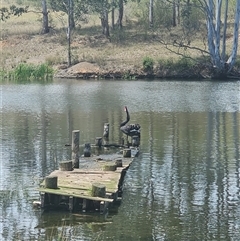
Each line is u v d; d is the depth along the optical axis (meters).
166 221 18.00
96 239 16.73
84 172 21.38
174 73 57.06
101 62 58.94
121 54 62.12
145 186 21.23
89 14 73.50
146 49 63.53
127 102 40.62
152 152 26.06
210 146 27.14
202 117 34.75
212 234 17.11
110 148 27.03
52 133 30.14
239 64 57.19
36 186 21.08
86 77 57.56
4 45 67.69
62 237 16.64
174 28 69.75
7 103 40.34
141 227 17.58
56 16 75.69
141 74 57.28
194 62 57.38
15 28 73.56
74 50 64.62
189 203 19.50
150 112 36.66
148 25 70.50
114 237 16.88
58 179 20.23
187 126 31.91
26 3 85.50
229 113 36.16
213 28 56.28
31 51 65.56
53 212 18.62
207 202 19.61
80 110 37.38
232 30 68.25
